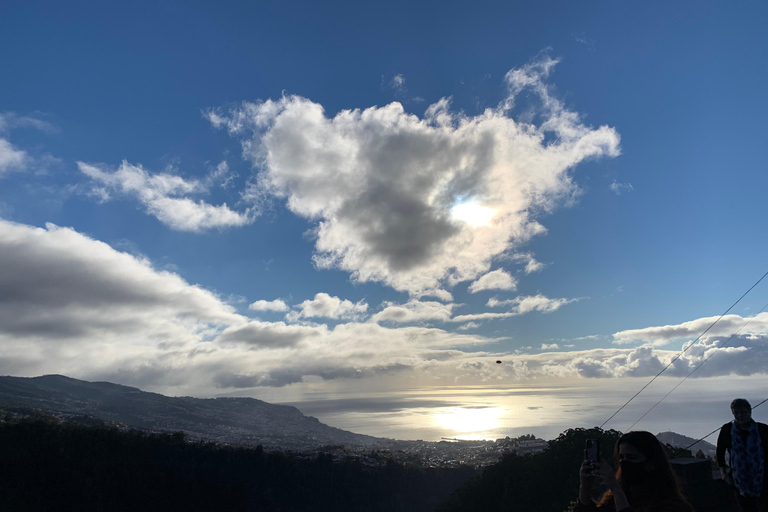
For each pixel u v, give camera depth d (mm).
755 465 5875
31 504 74125
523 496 46250
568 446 45375
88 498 78500
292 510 86500
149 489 84000
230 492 86500
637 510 2857
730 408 6188
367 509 88750
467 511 52531
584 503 3205
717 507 11094
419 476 98062
